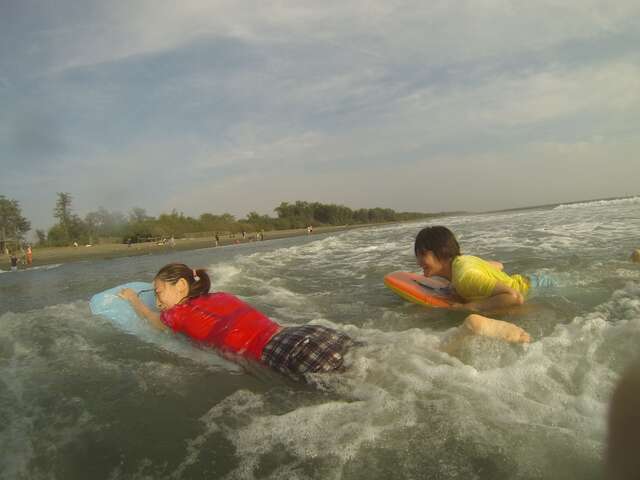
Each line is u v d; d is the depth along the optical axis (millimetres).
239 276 8172
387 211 141625
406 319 4133
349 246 14406
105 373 3223
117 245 56062
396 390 2420
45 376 3211
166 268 3895
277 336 3127
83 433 2330
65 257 36219
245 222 91938
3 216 62250
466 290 4164
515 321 3594
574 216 19422
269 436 2125
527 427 1908
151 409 2578
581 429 1854
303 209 111938
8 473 1995
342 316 4496
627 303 3803
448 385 2391
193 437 2215
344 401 2486
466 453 1799
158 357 3523
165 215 73000
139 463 2018
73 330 4422
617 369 2336
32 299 7816
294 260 10875
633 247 7062
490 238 11195
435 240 4543
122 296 4855
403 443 1919
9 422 2494
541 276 4625
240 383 2918
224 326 3441
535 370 2434
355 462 1830
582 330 2979
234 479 1826
